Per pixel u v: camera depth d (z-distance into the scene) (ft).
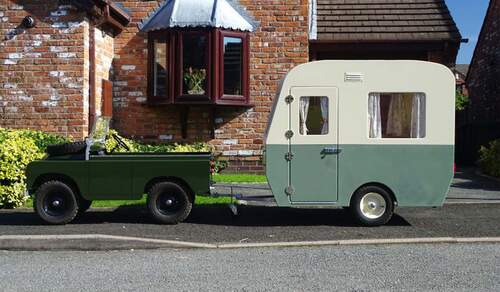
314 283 20.34
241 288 19.79
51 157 31.81
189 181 30.55
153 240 26.53
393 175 30.50
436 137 30.50
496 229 29.43
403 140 30.53
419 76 30.53
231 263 23.43
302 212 34.96
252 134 50.26
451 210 35.14
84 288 19.98
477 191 42.86
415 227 30.14
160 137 50.80
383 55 55.52
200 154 32.99
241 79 49.11
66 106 45.78
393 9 56.44
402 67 30.55
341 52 54.85
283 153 30.78
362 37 53.01
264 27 50.26
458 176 54.29
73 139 45.65
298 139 30.71
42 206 30.81
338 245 26.66
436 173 30.48
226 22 47.75
